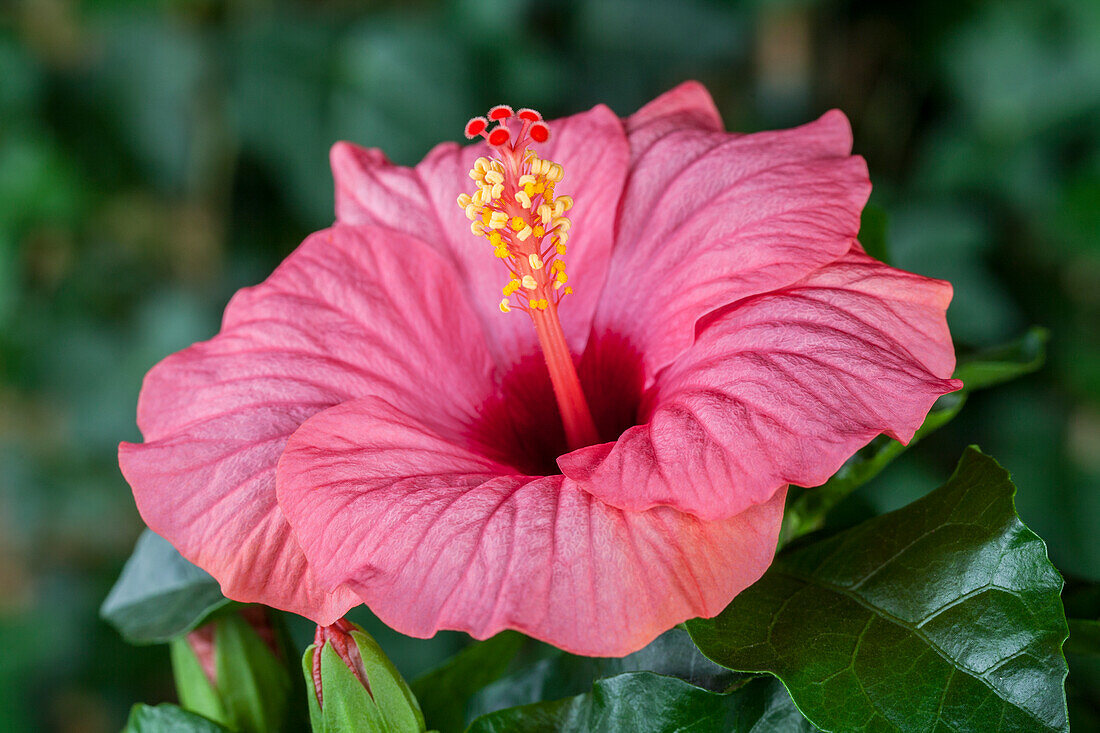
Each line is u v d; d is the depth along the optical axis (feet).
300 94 2.24
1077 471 2.10
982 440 2.15
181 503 1.09
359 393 1.15
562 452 1.23
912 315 1.07
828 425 1.02
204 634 1.20
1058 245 2.22
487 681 1.23
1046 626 1.02
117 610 1.23
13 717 2.25
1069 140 2.23
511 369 1.24
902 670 1.03
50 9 2.28
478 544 1.02
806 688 1.02
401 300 1.20
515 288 1.18
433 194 1.25
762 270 1.11
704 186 1.18
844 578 1.08
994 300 2.15
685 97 1.27
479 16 2.25
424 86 2.21
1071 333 2.20
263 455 1.10
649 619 0.99
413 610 1.01
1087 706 1.24
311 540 1.05
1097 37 2.11
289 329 1.16
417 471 1.09
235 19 2.27
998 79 2.23
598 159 1.22
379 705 1.09
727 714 1.06
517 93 2.26
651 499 1.01
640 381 1.17
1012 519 1.05
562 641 0.98
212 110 2.26
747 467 1.01
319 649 1.09
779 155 1.17
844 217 1.11
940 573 1.06
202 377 1.14
